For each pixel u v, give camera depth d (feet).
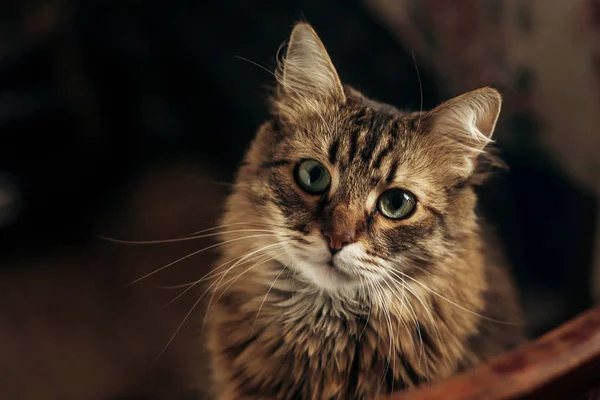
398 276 1.32
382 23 1.94
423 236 1.32
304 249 1.29
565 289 1.79
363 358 1.33
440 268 1.35
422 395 0.91
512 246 1.81
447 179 1.36
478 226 1.47
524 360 0.93
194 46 2.17
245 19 2.11
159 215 2.24
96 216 2.35
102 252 2.24
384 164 1.31
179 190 2.31
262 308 1.38
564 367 0.92
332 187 1.31
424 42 1.86
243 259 1.38
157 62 2.31
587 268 1.74
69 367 1.98
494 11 1.71
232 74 2.10
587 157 1.67
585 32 1.59
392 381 1.33
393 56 1.93
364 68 1.91
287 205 1.32
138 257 2.17
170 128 2.43
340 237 1.26
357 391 1.33
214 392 1.44
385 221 1.31
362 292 1.33
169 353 1.96
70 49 2.36
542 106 1.70
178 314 2.04
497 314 1.48
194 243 2.14
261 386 1.36
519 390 0.91
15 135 2.43
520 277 1.80
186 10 2.19
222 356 1.40
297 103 1.40
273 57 1.81
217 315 1.42
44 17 2.31
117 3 2.25
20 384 1.94
